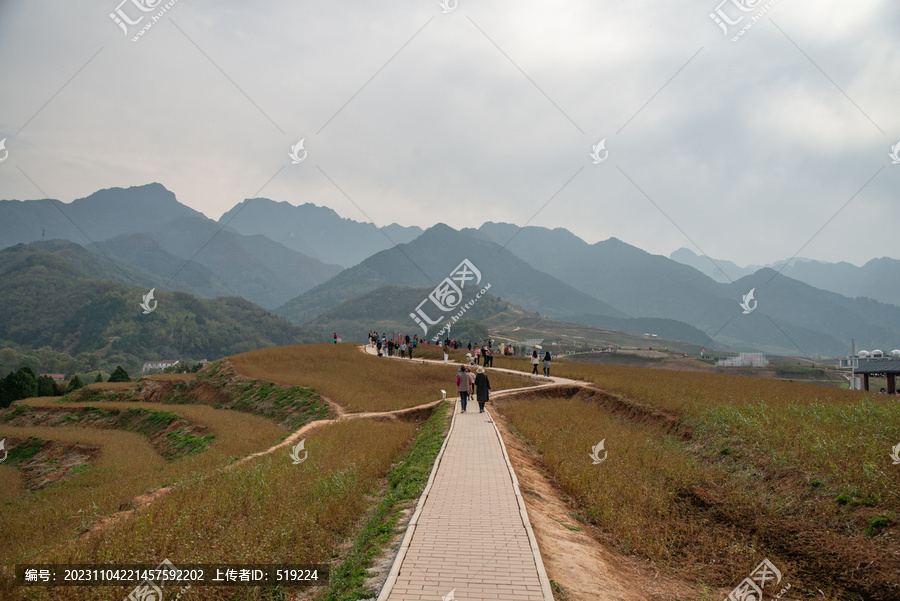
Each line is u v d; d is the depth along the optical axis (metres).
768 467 13.77
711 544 10.33
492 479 12.35
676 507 12.31
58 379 145.25
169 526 10.19
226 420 33.25
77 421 42.41
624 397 27.67
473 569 7.57
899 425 14.93
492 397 31.47
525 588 7.05
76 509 15.88
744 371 106.44
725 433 17.55
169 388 49.69
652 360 136.25
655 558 9.80
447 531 9.00
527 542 8.55
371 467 15.62
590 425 22.09
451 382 39.06
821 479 11.95
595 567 8.82
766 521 11.16
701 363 129.62
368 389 37.28
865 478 11.30
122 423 39.81
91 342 191.00
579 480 13.52
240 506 11.75
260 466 15.88
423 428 23.61
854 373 49.06
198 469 18.84
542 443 18.34
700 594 8.57
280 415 35.34
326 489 12.68
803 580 8.98
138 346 190.12
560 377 39.44
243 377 46.38
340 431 22.83
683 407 22.11
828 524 10.44
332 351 59.56
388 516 10.50
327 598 7.65
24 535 14.07
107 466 26.09
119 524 10.56
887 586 8.33
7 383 62.09
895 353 48.06
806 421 16.66
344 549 9.85
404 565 7.68
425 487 11.70
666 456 16.55
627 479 13.97
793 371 101.94
